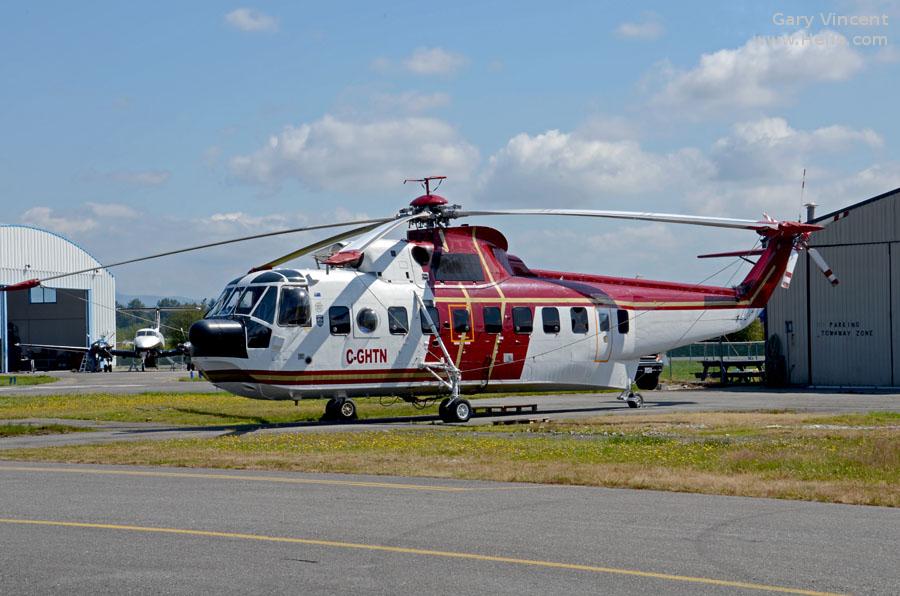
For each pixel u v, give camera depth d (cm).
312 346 2302
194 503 1109
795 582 746
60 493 1187
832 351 4097
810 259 4150
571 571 780
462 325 2500
